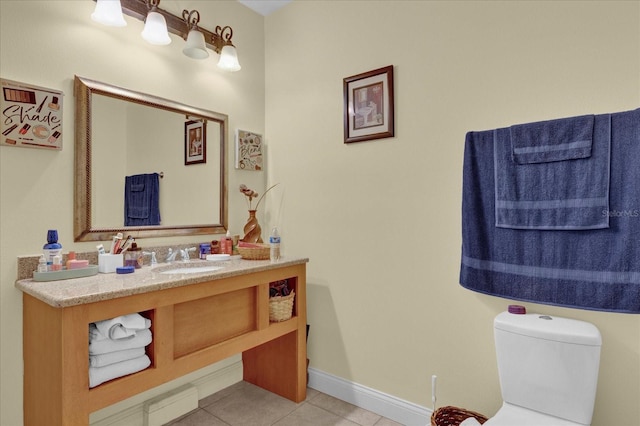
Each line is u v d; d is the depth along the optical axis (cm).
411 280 194
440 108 183
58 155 160
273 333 196
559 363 132
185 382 212
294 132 243
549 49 154
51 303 118
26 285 136
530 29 159
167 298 145
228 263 195
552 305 145
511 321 143
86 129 167
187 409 202
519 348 140
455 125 179
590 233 138
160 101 197
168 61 203
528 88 159
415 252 192
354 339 216
